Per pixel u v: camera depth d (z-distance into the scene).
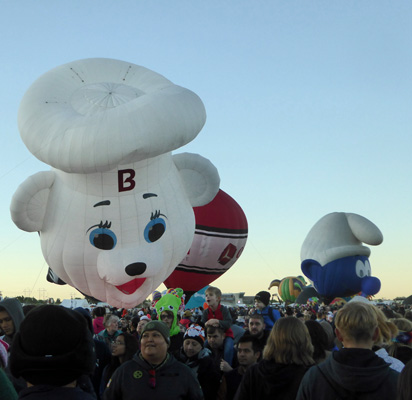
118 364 6.10
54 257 12.20
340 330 3.34
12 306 5.63
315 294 34.59
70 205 11.73
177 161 12.79
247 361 5.29
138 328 8.20
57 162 10.27
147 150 10.18
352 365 3.16
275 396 3.77
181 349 7.11
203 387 5.51
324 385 3.18
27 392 2.19
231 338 6.36
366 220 26.66
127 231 11.75
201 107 11.08
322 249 26.75
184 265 20.94
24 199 11.88
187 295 21.48
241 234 21.44
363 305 3.36
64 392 2.20
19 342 2.20
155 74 12.69
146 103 10.45
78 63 12.41
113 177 11.45
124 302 12.45
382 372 3.13
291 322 3.93
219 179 13.16
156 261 11.96
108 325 8.11
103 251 11.81
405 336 5.56
